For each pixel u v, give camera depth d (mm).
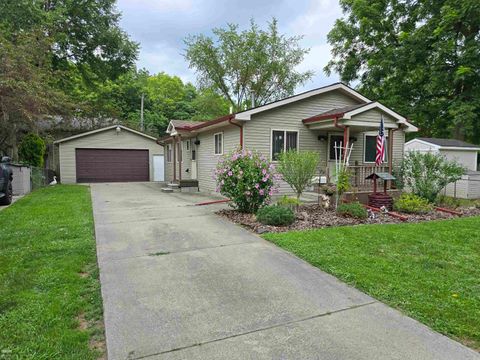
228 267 4023
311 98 11203
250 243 5098
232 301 3105
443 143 14969
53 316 2727
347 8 21281
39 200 9633
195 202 9773
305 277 3715
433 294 3234
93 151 18906
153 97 34812
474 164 15227
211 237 5461
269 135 10609
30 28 15727
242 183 7270
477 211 8406
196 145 14453
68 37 20203
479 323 2680
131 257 4395
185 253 4582
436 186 9156
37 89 11688
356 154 11961
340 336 2500
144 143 20047
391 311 2910
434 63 17719
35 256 4277
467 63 16266
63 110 16000
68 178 18391
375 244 4961
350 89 11594
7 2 16625
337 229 5848
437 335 2521
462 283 3521
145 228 6105
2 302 2943
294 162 7738
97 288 3383
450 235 5570
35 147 15734
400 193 9914
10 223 6281
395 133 12125
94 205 9023
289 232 5672
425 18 18688
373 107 9797
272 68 27109
